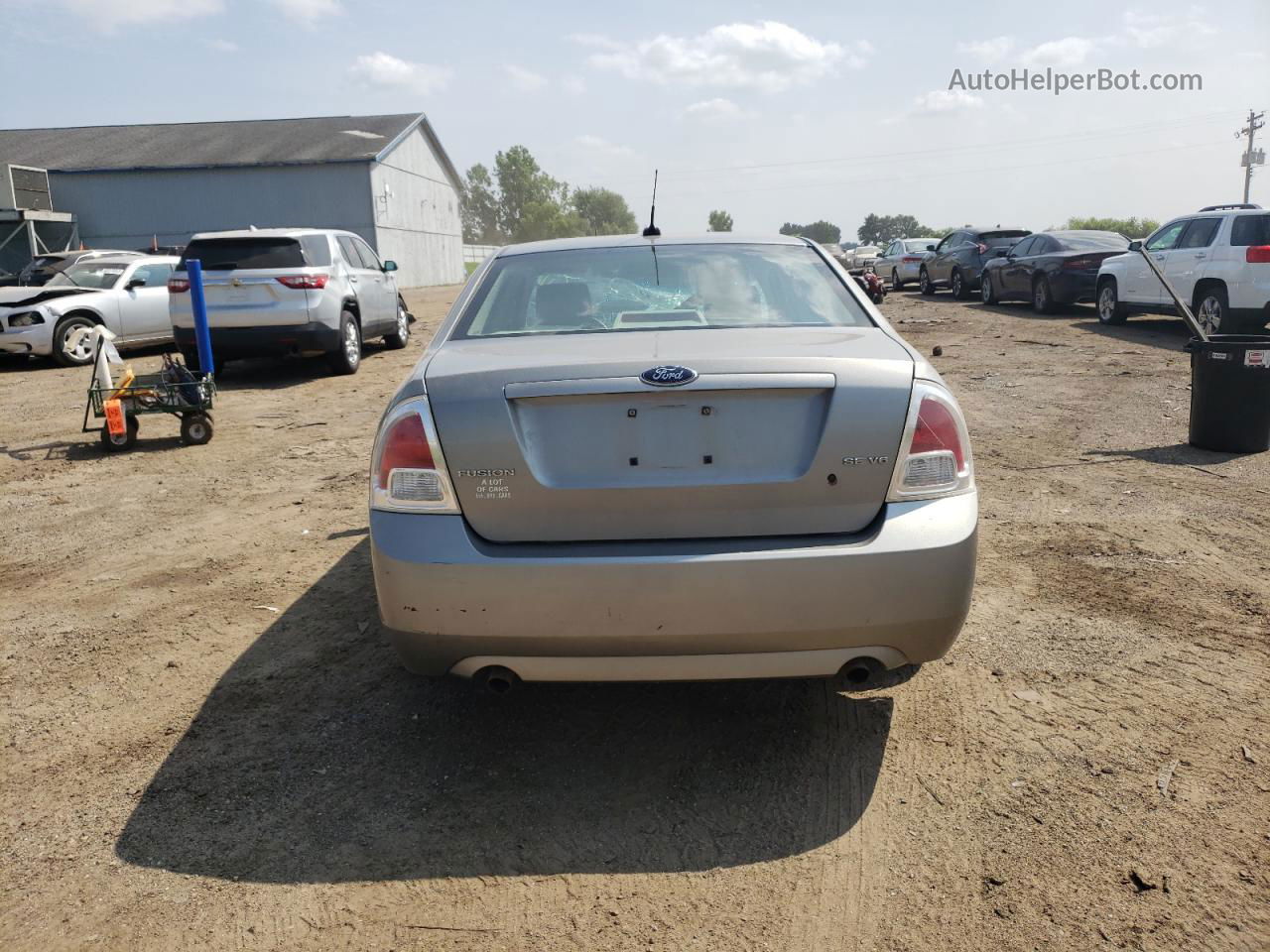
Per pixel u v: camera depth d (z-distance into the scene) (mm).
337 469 7164
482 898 2457
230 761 3125
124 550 5344
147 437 8562
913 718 3279
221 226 39188
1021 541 4961
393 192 41938
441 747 3199
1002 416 8211
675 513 2689
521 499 2691
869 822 2725
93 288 14633
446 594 2668
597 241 4008
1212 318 12289
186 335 11438
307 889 2502
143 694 3594
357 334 12852
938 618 2711
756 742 3182
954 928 2295
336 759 3131
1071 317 16719
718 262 3748
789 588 2621
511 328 3410
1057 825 2662
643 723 3328
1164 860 2498
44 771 3080
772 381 2664
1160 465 6414
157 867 2594
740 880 2502
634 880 2516
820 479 2684
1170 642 3764
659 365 2689
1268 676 3457
